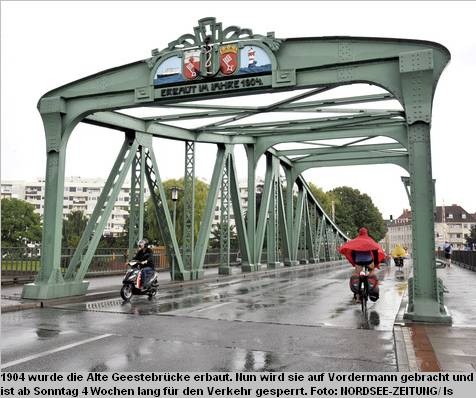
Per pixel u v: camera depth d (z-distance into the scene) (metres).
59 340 7.52
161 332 8.28
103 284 16.64
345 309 11.34
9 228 42.84
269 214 27.91
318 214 42.50
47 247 12.98
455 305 11.59
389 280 20.47
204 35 12.04
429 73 9.70
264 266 29.48
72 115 13.49
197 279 19.17
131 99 12.82
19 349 6.88
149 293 13.14
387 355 6.68
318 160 30.38
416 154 9.66
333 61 10.92
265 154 26.28
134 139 15.94
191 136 19.16
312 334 8.18
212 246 52.56
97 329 8.52
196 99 12.35
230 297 13.79
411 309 9.53
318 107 14.76
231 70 11.70
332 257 48.34
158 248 25.08
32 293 12.37
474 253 26.62
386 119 18.33
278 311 10.95
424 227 9.39
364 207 71.94
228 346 7.19
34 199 108.94
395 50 10.37
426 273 9.21
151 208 44.69
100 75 13.17
